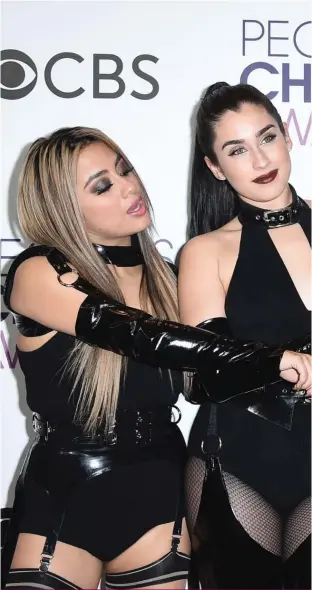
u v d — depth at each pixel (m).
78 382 1.57
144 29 2.09
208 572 1.54
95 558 1.60
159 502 1.59
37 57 2.08
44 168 1.62
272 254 1.55
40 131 2.09
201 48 2.10
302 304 1.51
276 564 1.51
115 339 1.45
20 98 2.08
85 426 1.57
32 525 1.55
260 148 1.53
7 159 2.09
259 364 1.39
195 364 1.41
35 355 1.61
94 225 1.65
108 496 1.55
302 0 2.12
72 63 2.09
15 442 2.13
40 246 1.61
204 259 1.56
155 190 2.11
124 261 1.69
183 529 1.63
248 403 1.52
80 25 2.09
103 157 1.63
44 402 1.60
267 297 1.52
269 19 2.11
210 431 1.54
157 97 2.10
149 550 1.58
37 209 1.64
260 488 1.50
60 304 1.51
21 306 1.59
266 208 1.59
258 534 1.49
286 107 2.12
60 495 1.55
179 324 1.45
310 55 2.12
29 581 1.51
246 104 1.55
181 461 1.65
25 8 2.08
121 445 1.58
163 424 1.64
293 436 1.50
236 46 2.11
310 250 1.55
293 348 1.45
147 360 1.44
